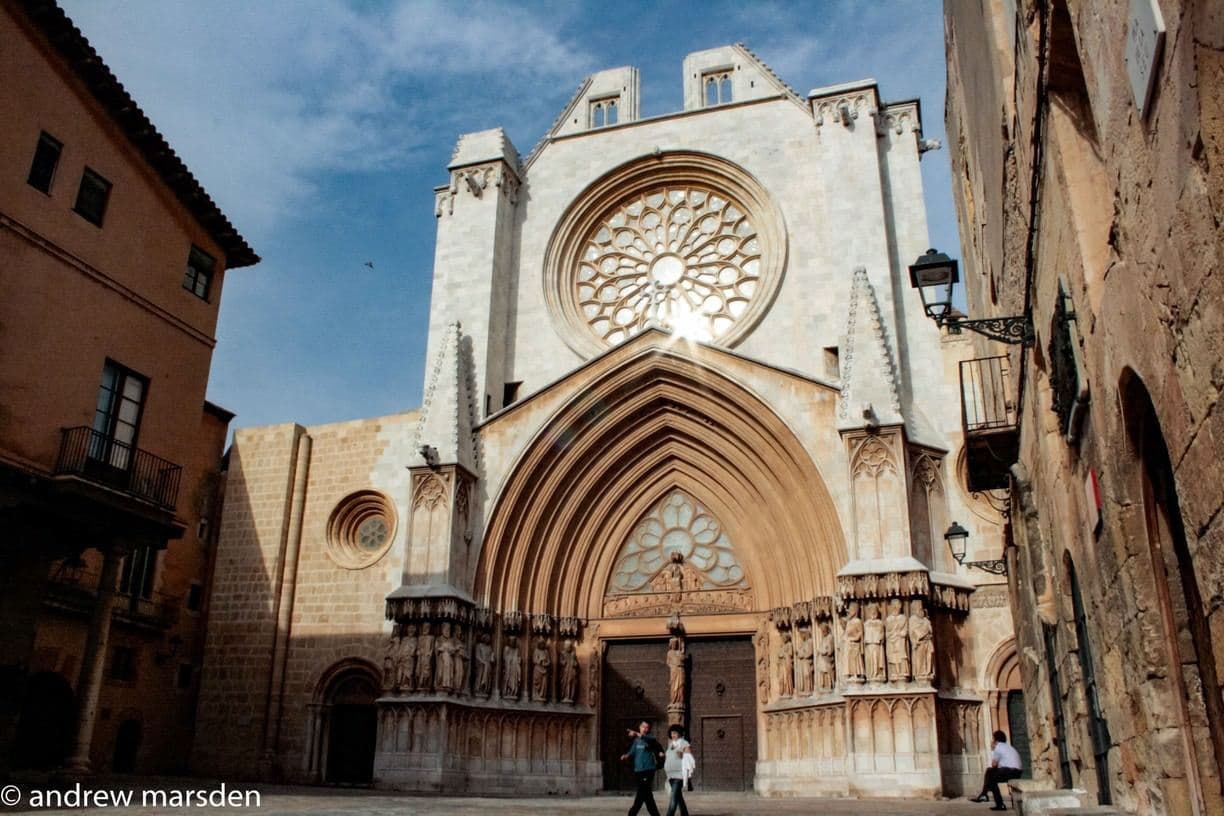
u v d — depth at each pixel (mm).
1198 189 4645
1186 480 5535
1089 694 12891
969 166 21047
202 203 27328
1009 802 21828
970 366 30312
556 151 38750
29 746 29203
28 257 21797
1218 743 7145
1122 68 5812
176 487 25297
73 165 23250
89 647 22078
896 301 31609
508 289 37031
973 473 21047
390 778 28062
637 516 32875
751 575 30922
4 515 21000
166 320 26000
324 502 36344
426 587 29672
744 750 29891
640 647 32094
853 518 27422
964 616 27688
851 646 26250
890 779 24734
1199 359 4996
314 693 34000
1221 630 5188
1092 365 8602
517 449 31953
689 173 36906
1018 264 13578
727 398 30562
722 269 35875
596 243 37719
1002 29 12258
